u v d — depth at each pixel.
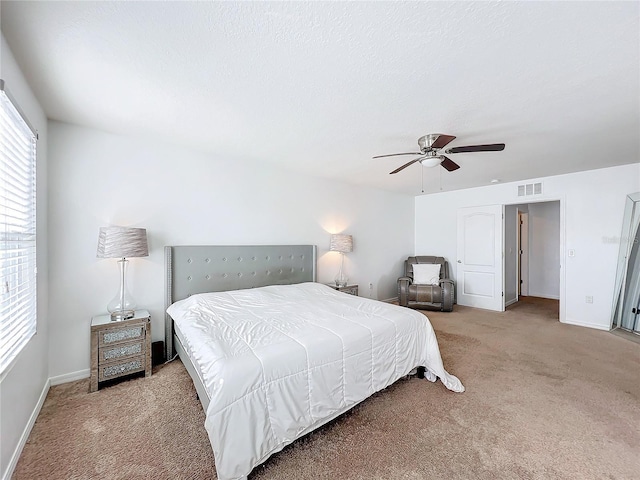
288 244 3.87
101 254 2.33
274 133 2.59
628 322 3.67
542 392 2.19
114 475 1.40
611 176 3.71
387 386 2.14
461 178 4.35
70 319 2.38
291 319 2.16
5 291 1.37
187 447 1.59
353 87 1.81
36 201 1.90
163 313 2.86
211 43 1.41
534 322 4.11
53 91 1.87
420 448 1.60
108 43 1.41
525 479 1.39
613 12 1.20
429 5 1.17
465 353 2.96
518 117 2.23
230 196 3.34
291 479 1.39
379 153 3.14
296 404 1.55
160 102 2.02
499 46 1.42
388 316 2.29
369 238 5.03
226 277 3.21
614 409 1.97
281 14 1.22
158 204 2.85
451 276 5.42
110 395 2.12
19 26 1.29
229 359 1.47
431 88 1.82
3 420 1.34
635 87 1.79
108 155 2.58
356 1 1.15
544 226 6.12
